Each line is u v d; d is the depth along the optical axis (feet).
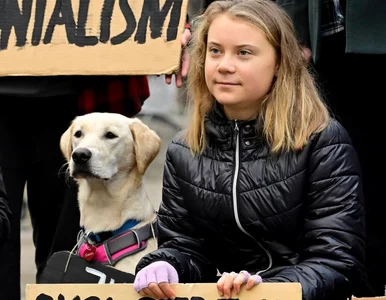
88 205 21.68
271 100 16.49
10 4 21.75
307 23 20.59
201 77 17.07
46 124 22.68
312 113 16.49
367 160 21.04
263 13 16.43
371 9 19.61
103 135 21.94
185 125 17.63
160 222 17.17
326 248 15.89
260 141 16.44
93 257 20.63
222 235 16.70
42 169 22.97
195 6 24.90
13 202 22.52
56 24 21.63
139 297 15.34
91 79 22.62
